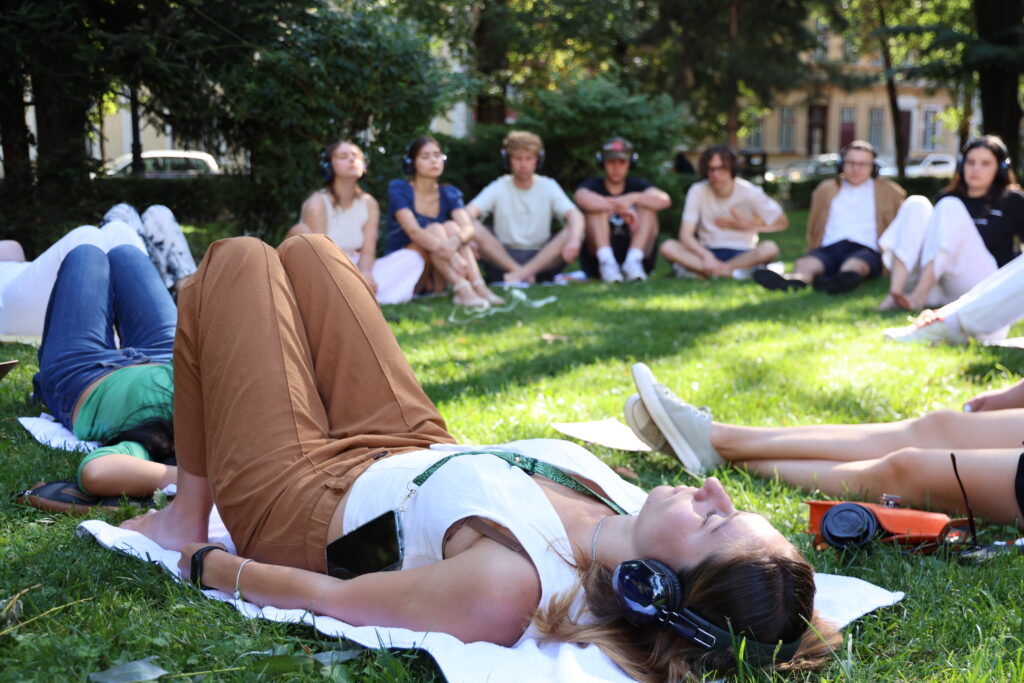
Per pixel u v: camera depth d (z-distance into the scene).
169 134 8.56
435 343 5.78
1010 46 17.78
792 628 1.75
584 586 1.92
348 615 2.00
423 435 2.41
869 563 2.53
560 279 9.52
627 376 4.73
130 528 2.53
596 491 2.14
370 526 2.08
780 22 23.00
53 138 7.73
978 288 5.45
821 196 8.86
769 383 4.56
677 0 21.69
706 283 9.09
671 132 13.48
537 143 9.20
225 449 2.28
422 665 1.88
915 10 26.20
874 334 5.87
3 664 1.78
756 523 1.82
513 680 1.74
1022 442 2.83
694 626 1.75
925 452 2.80
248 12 7.91
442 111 10.63
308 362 2.42
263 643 1.94
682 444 3.30
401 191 7.86
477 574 1.88
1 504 2.78
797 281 8.35
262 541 2.23
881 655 2.02
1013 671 1.83
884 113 44.31
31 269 4.64
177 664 1.85
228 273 2.38
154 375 3.23
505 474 2.03
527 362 5.12
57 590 2.17
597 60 21.12
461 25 18.56
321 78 8.66
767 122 42.38
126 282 3.60
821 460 3.13
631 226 9.70
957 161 7.05
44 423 3.48
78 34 7.19
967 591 2.29
